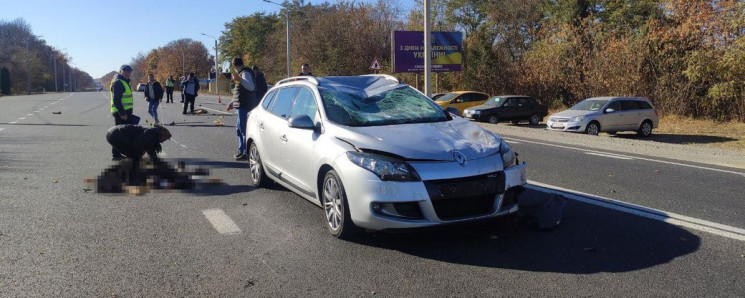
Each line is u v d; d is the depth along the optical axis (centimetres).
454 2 4362
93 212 599
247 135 765
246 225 549
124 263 438
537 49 3381
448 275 410
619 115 1925
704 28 2339
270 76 5672
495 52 3594
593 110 1928
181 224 553
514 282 395
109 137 799
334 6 5116
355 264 434
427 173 444
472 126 546
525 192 669
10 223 551
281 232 523
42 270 421
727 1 2208
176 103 3297
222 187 736
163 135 831
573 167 946
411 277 406
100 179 772
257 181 732
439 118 570
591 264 429
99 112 2420
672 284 388
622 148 1319
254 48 7419
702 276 403
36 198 663
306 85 625
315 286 390
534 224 529
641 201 654
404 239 496
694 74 2241
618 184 774
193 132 1473
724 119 2291
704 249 464
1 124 1738
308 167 546
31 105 3161
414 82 3731
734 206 629
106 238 504
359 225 465
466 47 3672
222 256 455
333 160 489
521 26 3716
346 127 517
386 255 455
